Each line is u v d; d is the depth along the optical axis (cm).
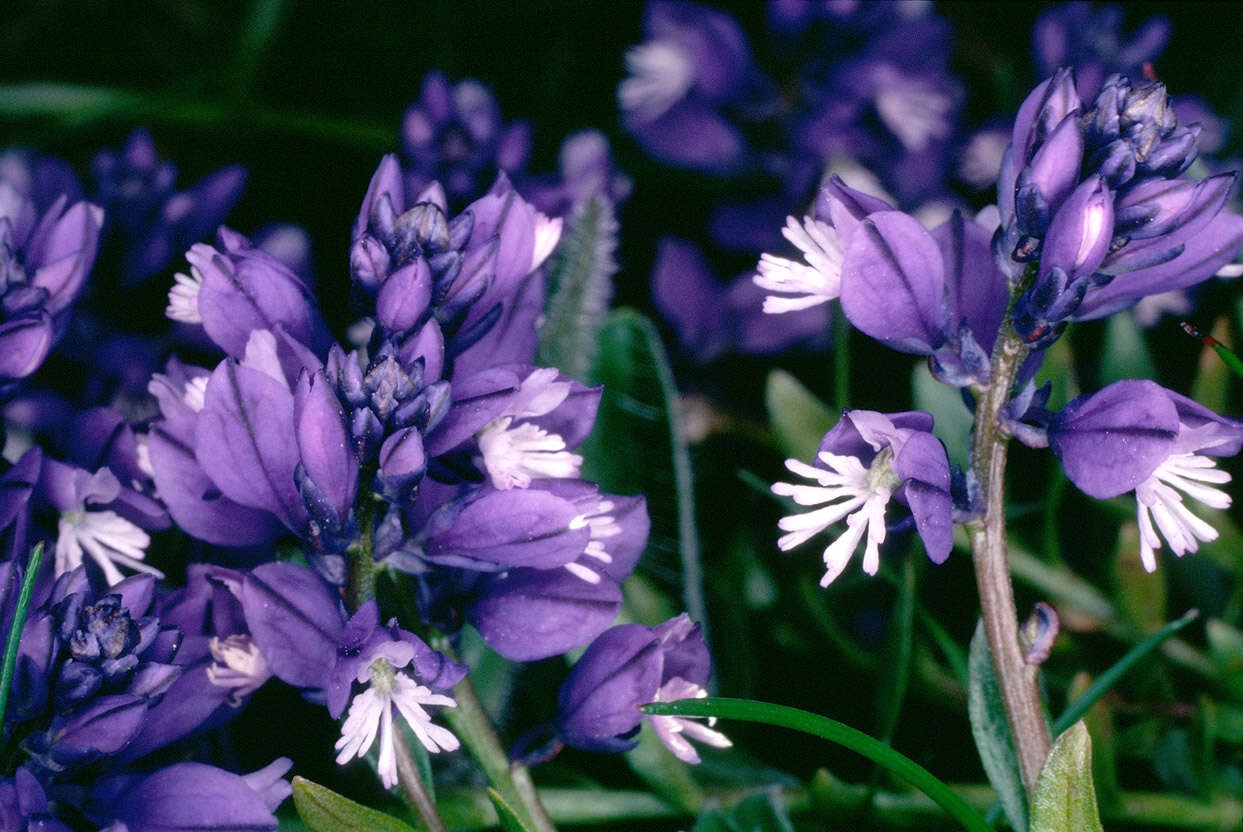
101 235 20
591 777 19
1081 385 23
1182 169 15
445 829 16
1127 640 19
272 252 22
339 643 15
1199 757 18
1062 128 15
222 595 16
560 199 22
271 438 15
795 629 20
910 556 18
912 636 20
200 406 16
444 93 22
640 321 19
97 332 20
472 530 15
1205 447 15
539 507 15
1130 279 16
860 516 15
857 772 20
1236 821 18
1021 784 16
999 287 16
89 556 17
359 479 15
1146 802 18
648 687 16
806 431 20
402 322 15
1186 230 15
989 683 16
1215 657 19
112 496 16
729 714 16
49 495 16
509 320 16
